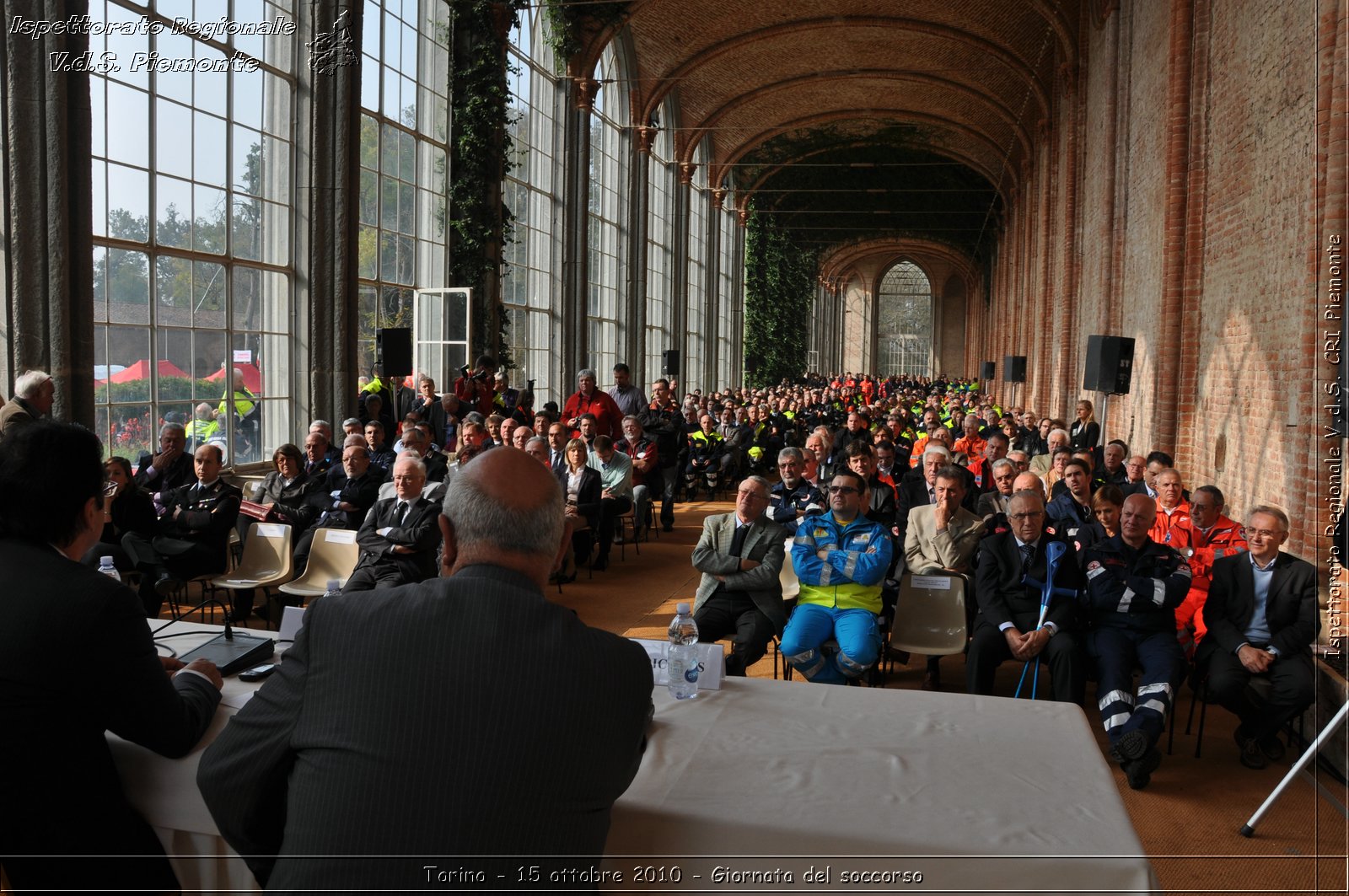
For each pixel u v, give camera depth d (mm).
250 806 1957
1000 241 41969
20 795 2322
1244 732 5305
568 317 21328
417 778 1761
